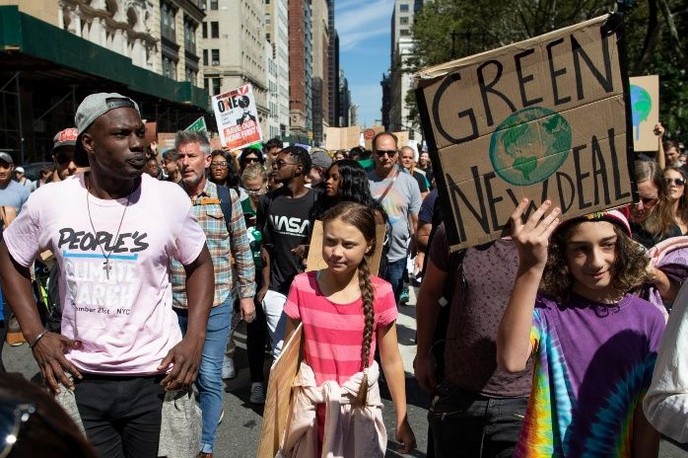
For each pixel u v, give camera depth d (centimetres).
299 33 14025
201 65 5391
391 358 279
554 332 201
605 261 195
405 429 277
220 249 390
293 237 441
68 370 228
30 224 235
